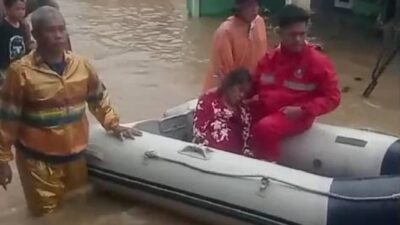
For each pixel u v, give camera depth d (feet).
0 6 19.86
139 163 16.70
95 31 35.70
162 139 16.99
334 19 38.63
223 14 39.70
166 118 18.53
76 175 16.69
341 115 23.94
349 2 39.60
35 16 15.19
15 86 15.19
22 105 15.48
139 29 36.29
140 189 16.78
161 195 16.46
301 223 14.46
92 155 17.34
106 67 28.94
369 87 25.79
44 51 15.29
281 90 16.76
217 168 15.70
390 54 28.55
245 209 15.16
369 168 16.15
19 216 16.75
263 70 16.98
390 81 27.76
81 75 15.92
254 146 16.81
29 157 15.99
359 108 24.64
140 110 23.89
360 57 31.37
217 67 18.19
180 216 16.79
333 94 16.33
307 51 16.42
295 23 16.08
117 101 24.68
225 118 17.11
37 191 16.21
